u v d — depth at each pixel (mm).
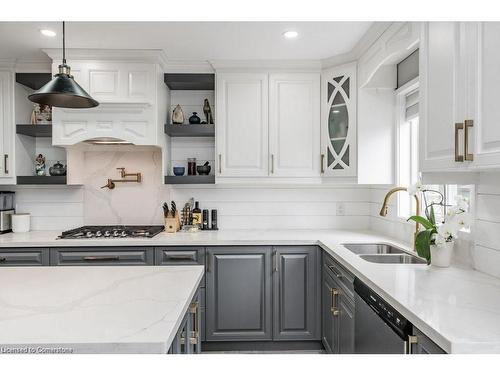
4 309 1271
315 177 3127
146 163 3463
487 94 1242
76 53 2910
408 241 2631
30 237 2963
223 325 2854
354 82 2891
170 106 3461
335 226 3492
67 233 3031
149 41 2729
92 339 1041
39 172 3322
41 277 1686
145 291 1480
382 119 2861
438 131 1571
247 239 2857
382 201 3172
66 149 3174
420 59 1753
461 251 1989
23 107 3229
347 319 2145
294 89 3117
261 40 2699
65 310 1262
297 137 3125
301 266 2863
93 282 1605
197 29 2520
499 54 1182
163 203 3465
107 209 3461
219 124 3117
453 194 2303
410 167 2779
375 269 1860
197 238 2902
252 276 2855
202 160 3461
